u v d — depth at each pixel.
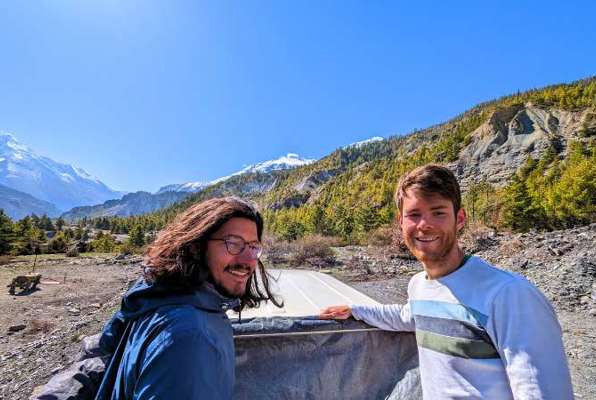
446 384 1.42
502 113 85.62
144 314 1.01
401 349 2.12
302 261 17.30
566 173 36.53
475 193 48.72
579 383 3.88
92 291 14.48
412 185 1.60
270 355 2.04
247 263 1.24
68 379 1.28
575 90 86.69
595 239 11.12
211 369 0.91
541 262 10.21
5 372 5.91
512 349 1.23
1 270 21.50
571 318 6.20
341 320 2.18
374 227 40.81
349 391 2.06
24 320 10.27
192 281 1.10
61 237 45.25
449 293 1.50
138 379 0.87
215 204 1.24
